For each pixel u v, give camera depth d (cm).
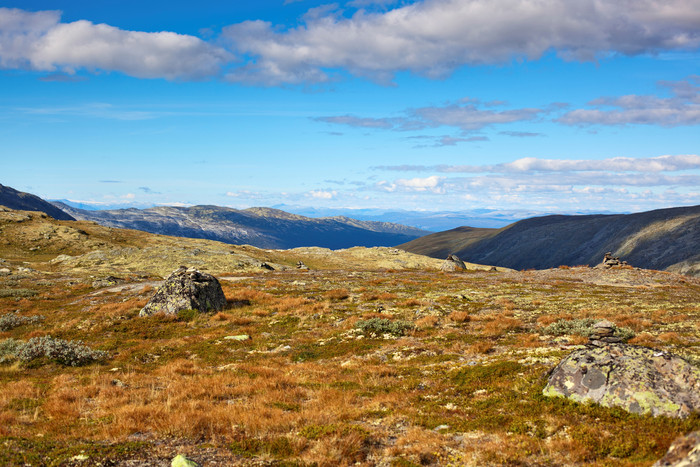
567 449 877
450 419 1120
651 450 827
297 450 915
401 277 6184
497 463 835
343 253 14900
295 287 4816
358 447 922
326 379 1642
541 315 2795
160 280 5997
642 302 3275
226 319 3064
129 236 11931
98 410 1227
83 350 2094
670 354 1076
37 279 5772
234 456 886
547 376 1281
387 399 1313
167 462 848
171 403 1242
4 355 2034
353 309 3262
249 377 1683
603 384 1062
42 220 11644
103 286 5031
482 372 1476
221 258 9212
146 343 2472
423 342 2220
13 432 1005
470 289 4506
